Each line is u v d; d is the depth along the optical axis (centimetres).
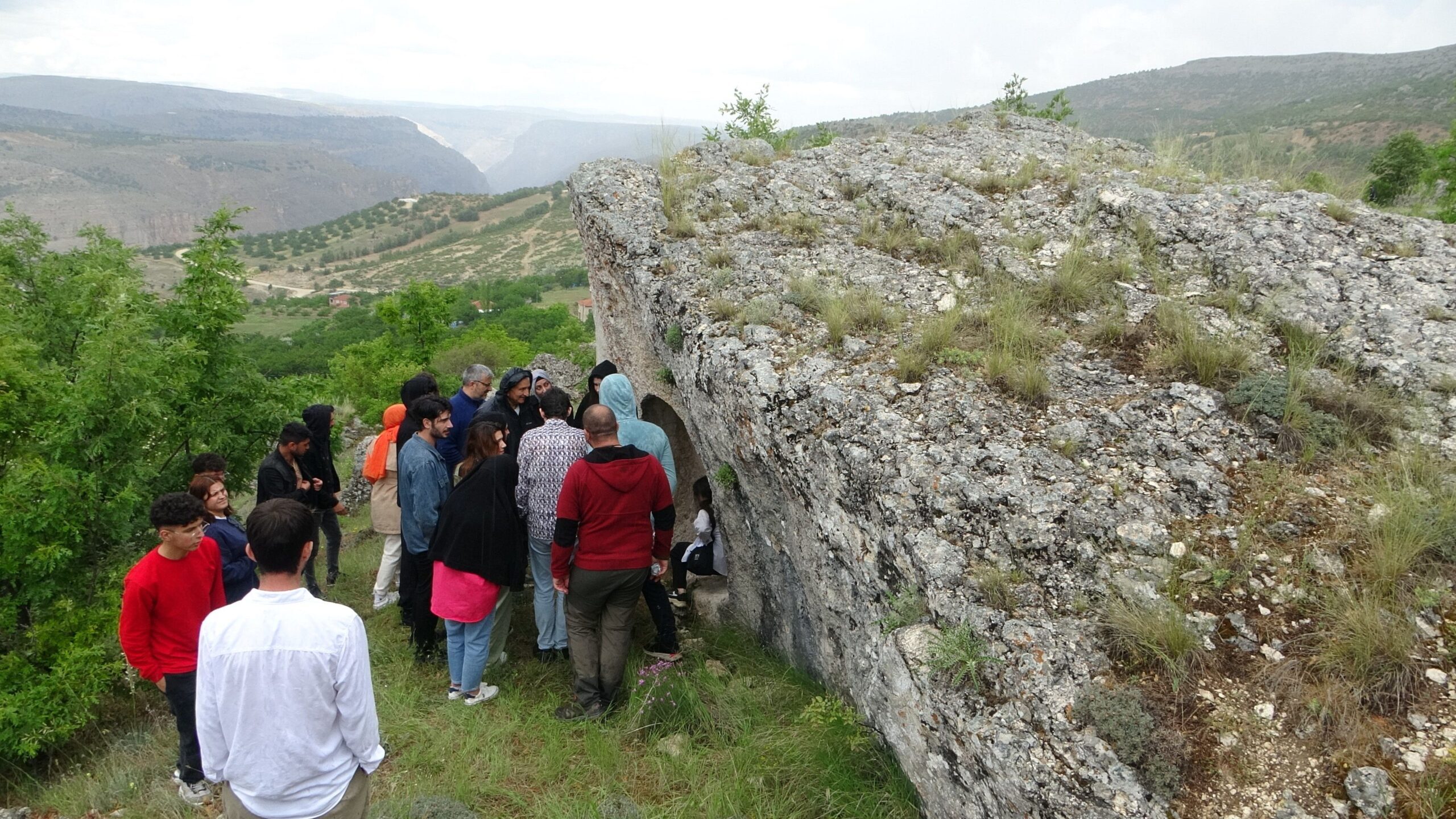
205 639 243
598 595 443
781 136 1136
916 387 453
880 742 380
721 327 544
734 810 363
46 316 843
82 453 631
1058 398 440
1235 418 408
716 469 561
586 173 833
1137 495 369
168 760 464
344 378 2259
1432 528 323
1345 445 385
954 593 342
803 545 452
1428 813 242
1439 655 285
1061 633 316
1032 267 578
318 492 690
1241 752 269
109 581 586
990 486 379
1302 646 298
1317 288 488
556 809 372
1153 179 678
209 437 800
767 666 498
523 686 498
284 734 242
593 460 439
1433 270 488
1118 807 259
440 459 525
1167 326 481
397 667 529
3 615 551
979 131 923
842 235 671
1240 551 336
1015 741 285
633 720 440
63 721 506
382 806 369
